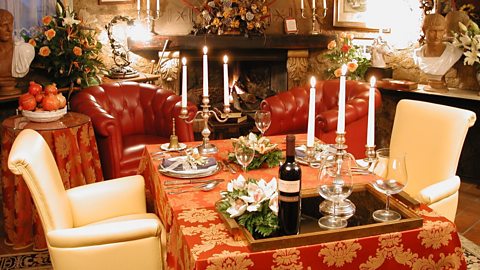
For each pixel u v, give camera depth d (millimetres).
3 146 3025
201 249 1521
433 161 2510
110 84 4082
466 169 4395
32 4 4324
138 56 5047
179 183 2113
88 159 3287
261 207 1620
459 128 2424
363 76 5109
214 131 4988
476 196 4043
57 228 1898
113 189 2348
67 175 3062
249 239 1511
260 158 2303
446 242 1678
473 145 4316
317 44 5355
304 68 5508
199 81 5457
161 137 4039
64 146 3035
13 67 3762
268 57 5414
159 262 1968
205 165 2270
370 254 1593
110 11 4863
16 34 4258
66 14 4164
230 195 1742
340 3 5457
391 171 1800
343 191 1715
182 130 3906
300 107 4371
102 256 1894
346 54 4996
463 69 4586
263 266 1502
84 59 4156
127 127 4074
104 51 4906
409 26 5117
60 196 2023
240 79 5625
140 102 4145
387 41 5352
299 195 1579
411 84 4621
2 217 3500
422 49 4652
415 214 1684
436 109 2564
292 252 1515
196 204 1894
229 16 5012
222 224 1709
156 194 2324
